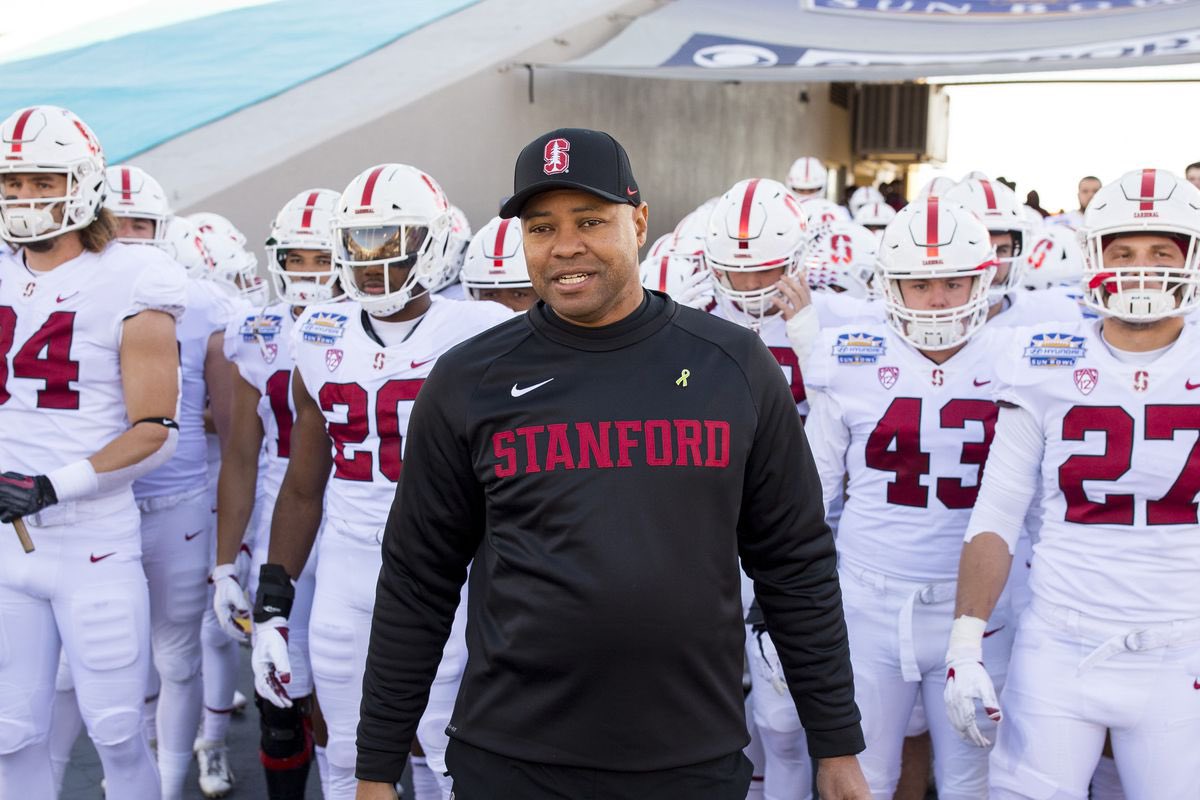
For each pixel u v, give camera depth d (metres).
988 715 2.57
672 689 1.84
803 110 15.04
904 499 3.03
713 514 1.87
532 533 1.87
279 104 8.92
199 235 4.75
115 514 3.04
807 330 3.50
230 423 3.65
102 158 3.06
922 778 3.36
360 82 9.36
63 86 9.47
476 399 1.93
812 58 8.90
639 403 1.87
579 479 1.85
